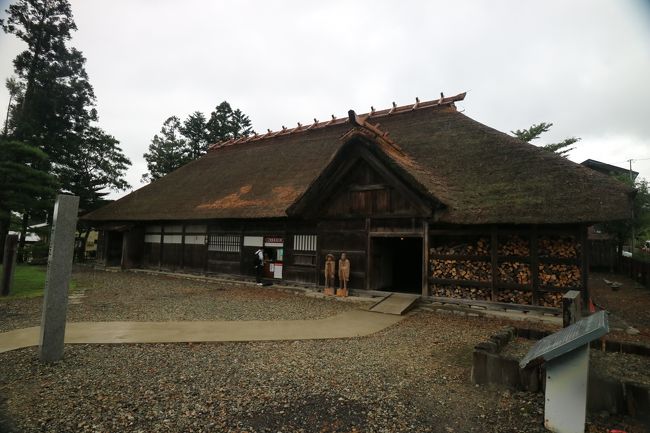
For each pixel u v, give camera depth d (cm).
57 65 2402
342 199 1108
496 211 827
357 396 394
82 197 2525
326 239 1139
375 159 1000
